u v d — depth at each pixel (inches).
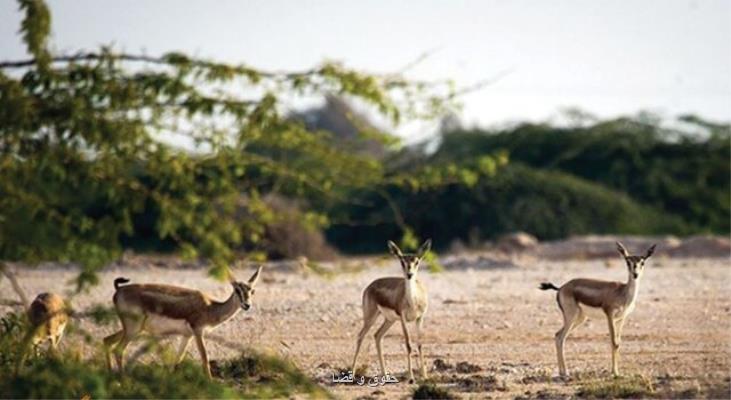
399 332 3267.7
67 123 1571.1
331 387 2476.6
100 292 3998.5
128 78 1598.2
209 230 1624.0
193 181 1611.7
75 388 2030.0
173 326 2429.9
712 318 3550.7
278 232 5285.4
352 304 3791.8
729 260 5757.9
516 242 6702.8
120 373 2114.9
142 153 1592.0
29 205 1583.4
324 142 1657.2
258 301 3806.6
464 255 6058.1
